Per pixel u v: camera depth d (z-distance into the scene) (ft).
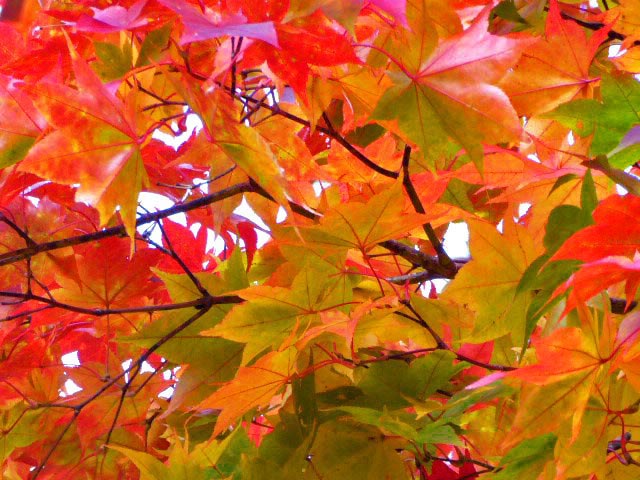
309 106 4.27
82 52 4.36
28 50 4.46
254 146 3.90
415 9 4.06
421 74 4.06
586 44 4.36
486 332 4.27
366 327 4.36
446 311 4.45
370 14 4.22
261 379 4.24
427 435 4.26
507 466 4.24
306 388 4.45
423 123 4.06
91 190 4.01
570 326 4.08
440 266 4.42
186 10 3.75
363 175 4.50
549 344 3.96
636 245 3.87
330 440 4.45
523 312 4.26
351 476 4.45
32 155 3.97
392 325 4.42
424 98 4.06
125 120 4.04
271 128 4.33
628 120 4.22
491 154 4.33
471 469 4.57
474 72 4.03
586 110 4.23
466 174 4.37
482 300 4.25
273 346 4.27
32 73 4.31
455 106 4.04
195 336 4.54
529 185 4.50
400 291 4.38
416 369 4.47
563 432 4.08
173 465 4.34
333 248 4.14
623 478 4.26
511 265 4.23
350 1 3.85
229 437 4.39
